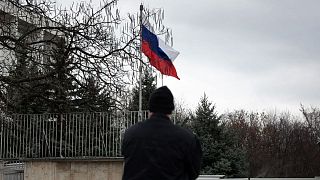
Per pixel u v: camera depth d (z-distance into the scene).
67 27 22.44
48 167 21.75
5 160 22.59
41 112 24.45
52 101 23.61
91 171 21.38
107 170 21.23
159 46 22.23
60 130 22.33
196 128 40.69
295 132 76.94
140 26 22.45
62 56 22.69
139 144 4.70
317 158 73.00
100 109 23.31
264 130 79.44
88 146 22.00
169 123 4.80
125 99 22.92
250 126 82.25
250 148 75.12
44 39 24.00
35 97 24.08
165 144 4.63
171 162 4.58
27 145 22.66
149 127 4.77
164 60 22.25
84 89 23.53
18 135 22.75
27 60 23.17
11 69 23.53
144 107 34.28
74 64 22.73
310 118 79.81
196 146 4.73
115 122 21.91
